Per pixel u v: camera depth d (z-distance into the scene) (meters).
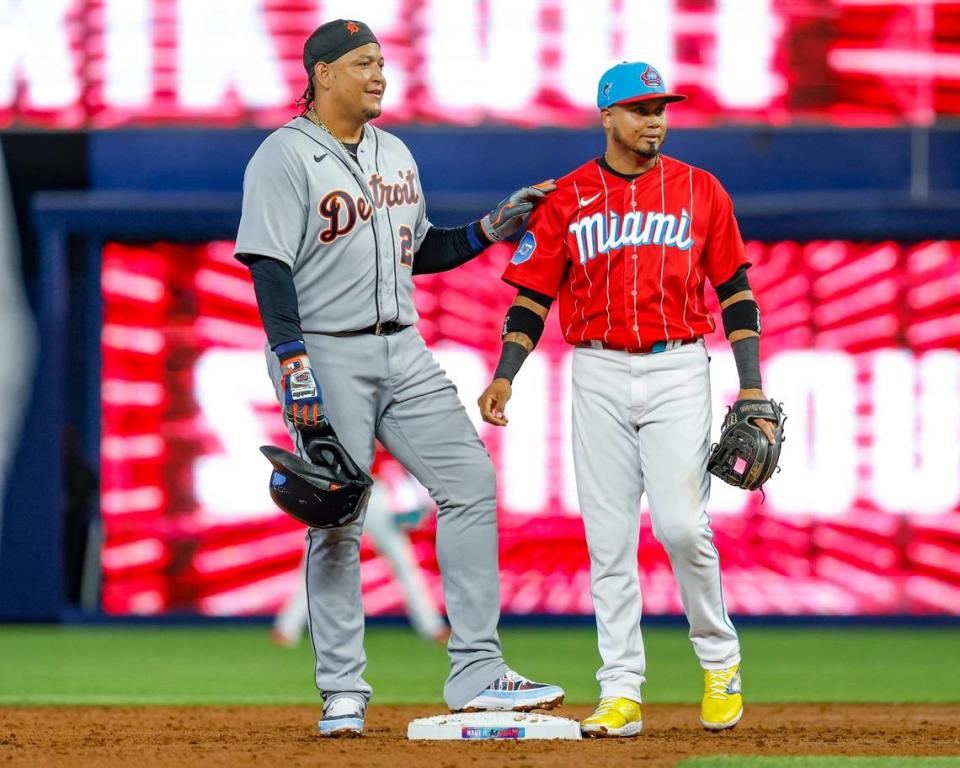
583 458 19.88
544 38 40.31
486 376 44.47
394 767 16.77
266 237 18.92
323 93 19.52
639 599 19.98
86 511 45.12
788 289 44.62
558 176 43.50
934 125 40.62
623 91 19.45
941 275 44.53
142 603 45.00
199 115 40.59
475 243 20.53
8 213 44.22
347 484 18.61
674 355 19.59
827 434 44.69
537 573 44.59
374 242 19.44
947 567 44.59
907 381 44.59
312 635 19.73
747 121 40.59
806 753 18.17
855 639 41.53
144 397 44.97
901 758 16.91
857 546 44.75
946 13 40.62
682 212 19.64
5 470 44.56
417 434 19.91
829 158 43.91
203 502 45.03
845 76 40.62
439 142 43.62
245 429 45.03
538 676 32.16
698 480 19.58
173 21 40.50
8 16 40.69
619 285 19.53
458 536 20.02
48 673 32.66
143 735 20.61
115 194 44.00
